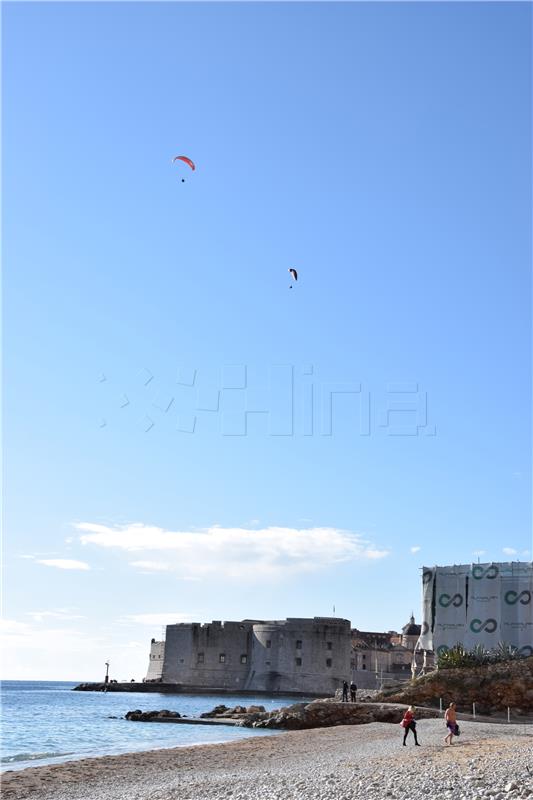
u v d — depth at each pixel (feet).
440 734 182.39
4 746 237.25
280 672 569.64
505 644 268.62
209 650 596.70
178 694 594.65
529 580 271.90
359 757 147.02
